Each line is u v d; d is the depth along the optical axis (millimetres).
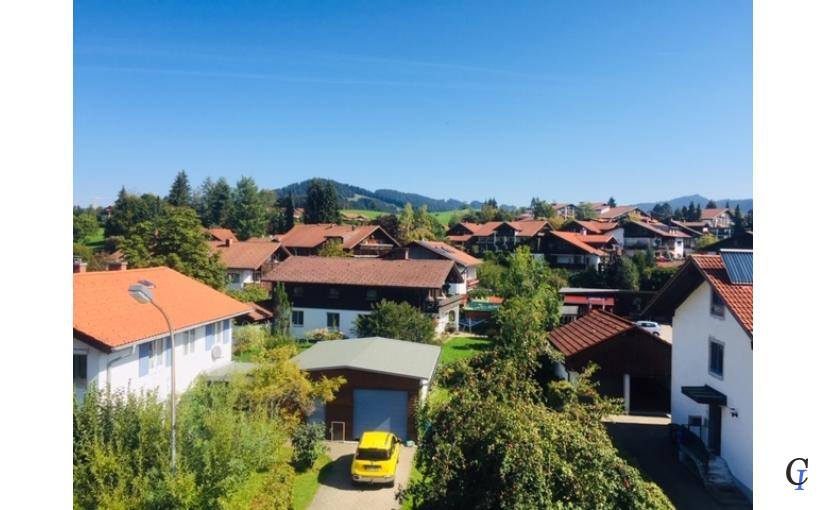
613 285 56125
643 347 23984
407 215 92688
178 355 23516
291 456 18703
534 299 32312
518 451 8820
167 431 13062
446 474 9586
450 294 49531
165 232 43219
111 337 19016
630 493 8594
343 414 21672
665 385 27406
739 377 17000
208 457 12000
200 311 25406
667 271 54719
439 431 10266
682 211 143500
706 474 17406
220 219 108688
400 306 35281
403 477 18125
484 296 53031
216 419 13844
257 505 13625
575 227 88438
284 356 20547
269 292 46438
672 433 20734
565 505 8344
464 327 46500
